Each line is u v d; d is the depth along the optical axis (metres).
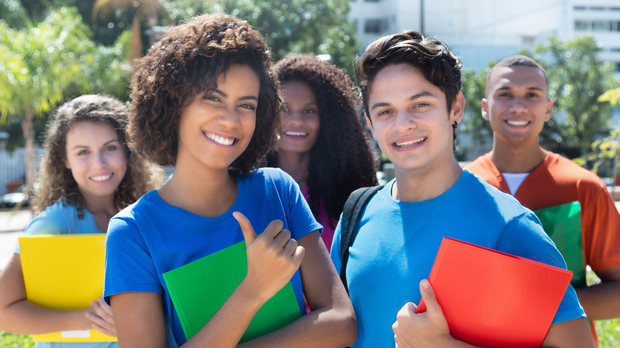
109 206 2.47
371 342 1.55
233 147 1.40
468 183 1.55
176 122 1.41
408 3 40.38
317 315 1.42
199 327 1.33
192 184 1.45
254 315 1.32
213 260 1.36
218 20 1.43
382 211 1.66
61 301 1.93
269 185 1.60
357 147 2.79
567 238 2.06
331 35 20.00
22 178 22.70
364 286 1.59
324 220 2.60
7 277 2.00
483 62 29.67
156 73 1.39
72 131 2.30
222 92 1.36
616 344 3.91
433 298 1.27
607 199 2.19
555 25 39.44
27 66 13.88
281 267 1.24
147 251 1.38
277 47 19.14
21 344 4.17
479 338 1.28
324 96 2.67
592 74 23.55
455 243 1.27
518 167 2.54
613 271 2.13
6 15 19.50
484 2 41.91
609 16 39.91
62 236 1.94
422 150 1.50
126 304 1.34
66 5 22.14
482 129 23.23
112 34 22.86
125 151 2.46
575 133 23.70
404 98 1.50
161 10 15.31
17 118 19.81
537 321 1.25
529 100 2.49
